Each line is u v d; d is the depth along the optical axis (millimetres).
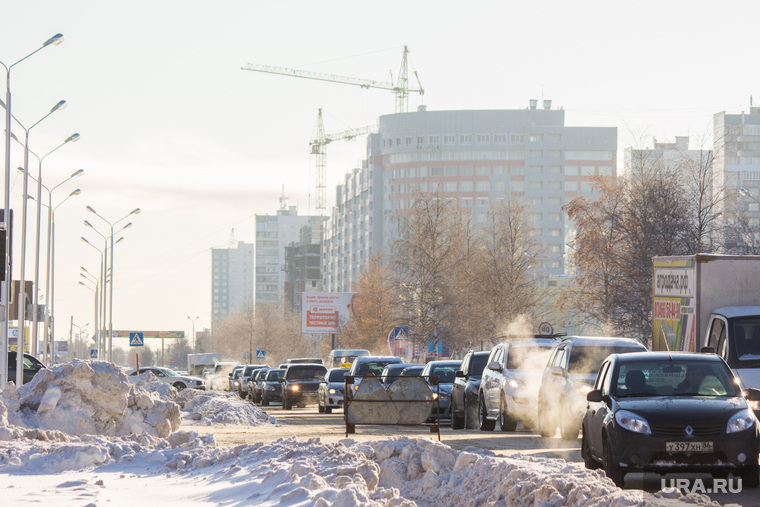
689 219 93875
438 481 22781
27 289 107938
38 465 29359
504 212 137125
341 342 185375
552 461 25500
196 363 199000
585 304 105750
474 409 49844
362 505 18250
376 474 23125
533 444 37469
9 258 71562
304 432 47688
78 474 28234
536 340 48938
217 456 29625
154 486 25531
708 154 94938
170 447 35781
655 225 92438
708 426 24172
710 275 36719
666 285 39781
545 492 18641
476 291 130500
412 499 22188
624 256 94562
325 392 77375
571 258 112688
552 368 40156
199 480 26156
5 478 27125
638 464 24156
